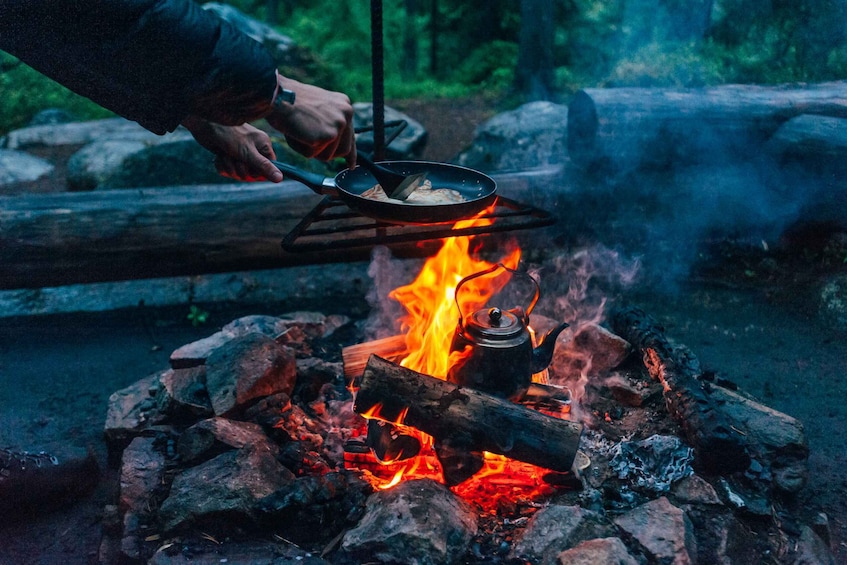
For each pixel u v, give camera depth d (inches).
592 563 78.5
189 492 91.5
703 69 270.1
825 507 108.2
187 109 70.0
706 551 85.6
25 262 164.2
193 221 171.8
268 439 103.0
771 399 137.4
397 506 86.5
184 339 166.9
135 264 171.2
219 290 188.7
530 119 246.1
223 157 85.0
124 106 69.3
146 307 181.8
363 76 486.0
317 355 132.0
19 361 156.7
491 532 88.4
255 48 68.7
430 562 82.0
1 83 363.9
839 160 167.2
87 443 127.3
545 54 433.1
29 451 110.5
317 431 106.3
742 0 280.5
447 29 558.9
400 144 281.9
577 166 187.6
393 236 88.6
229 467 94.0
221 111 70.4
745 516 92.6
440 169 97.0
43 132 301.0
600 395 116.0
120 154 240.4
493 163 238.2
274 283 191.2
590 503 91.7
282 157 245.4
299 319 145.0
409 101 442.3
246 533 90.0
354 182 95.0
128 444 114.9
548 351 102.6
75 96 374.0
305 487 91.7
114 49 64.1
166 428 110.5
